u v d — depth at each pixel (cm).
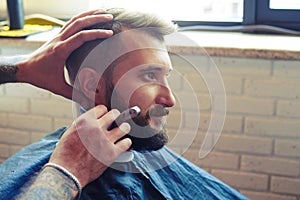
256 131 166
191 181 102
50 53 94
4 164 95
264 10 178
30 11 196
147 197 96
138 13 81
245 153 169
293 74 158
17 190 87
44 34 176
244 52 153
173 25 82
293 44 158
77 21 87
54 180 77
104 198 90
